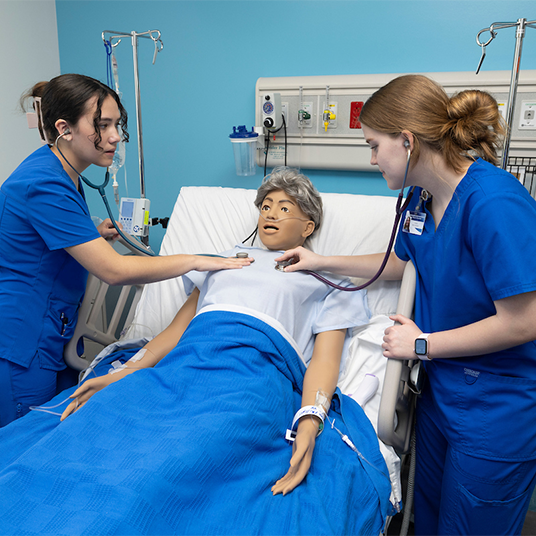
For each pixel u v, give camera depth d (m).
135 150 2.32
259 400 1.05
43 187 1.13
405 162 0.98
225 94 2.09
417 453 1.27
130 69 2.23
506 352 0.98
